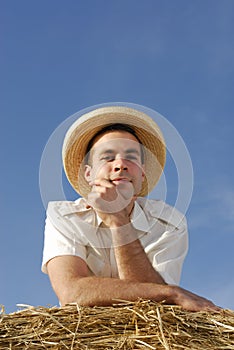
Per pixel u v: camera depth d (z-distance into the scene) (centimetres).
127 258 321
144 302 291
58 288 318
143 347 276
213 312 296
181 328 283
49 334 282
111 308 292
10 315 294
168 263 335
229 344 282
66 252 327
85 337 281
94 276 325
